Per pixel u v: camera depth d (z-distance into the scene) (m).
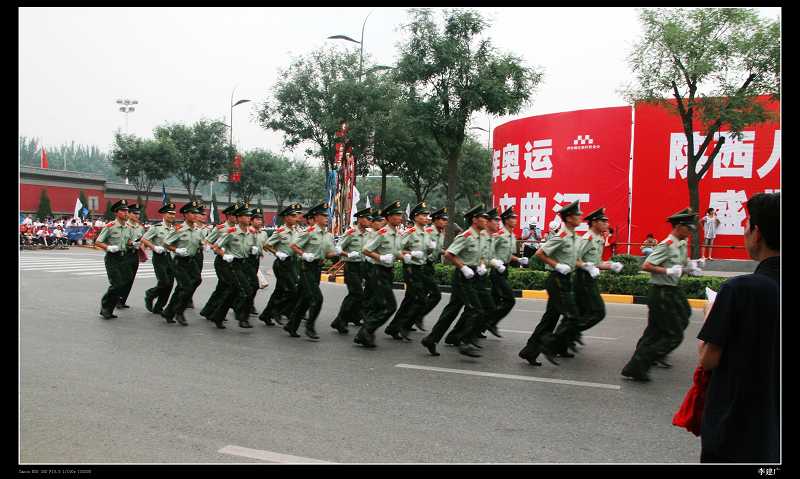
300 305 8.86
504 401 5.57
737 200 18.41
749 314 2.42
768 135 17.95
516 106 18.81
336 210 19.05
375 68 22.47
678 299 6.62
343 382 6.20
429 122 18.66
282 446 4.34
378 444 4.40
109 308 10.01
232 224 9.99
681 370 6.99
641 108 19.69
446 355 7.76
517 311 12.02
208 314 10.19
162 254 10.46
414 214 9.02
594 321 7.34
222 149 36.19
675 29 14.11
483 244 8.09
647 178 19.70
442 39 18.25
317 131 25.88
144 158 35.16
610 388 6.11
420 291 8.75
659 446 4.44
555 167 21.19
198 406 5.26
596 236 7.64
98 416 4.96
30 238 29.27
